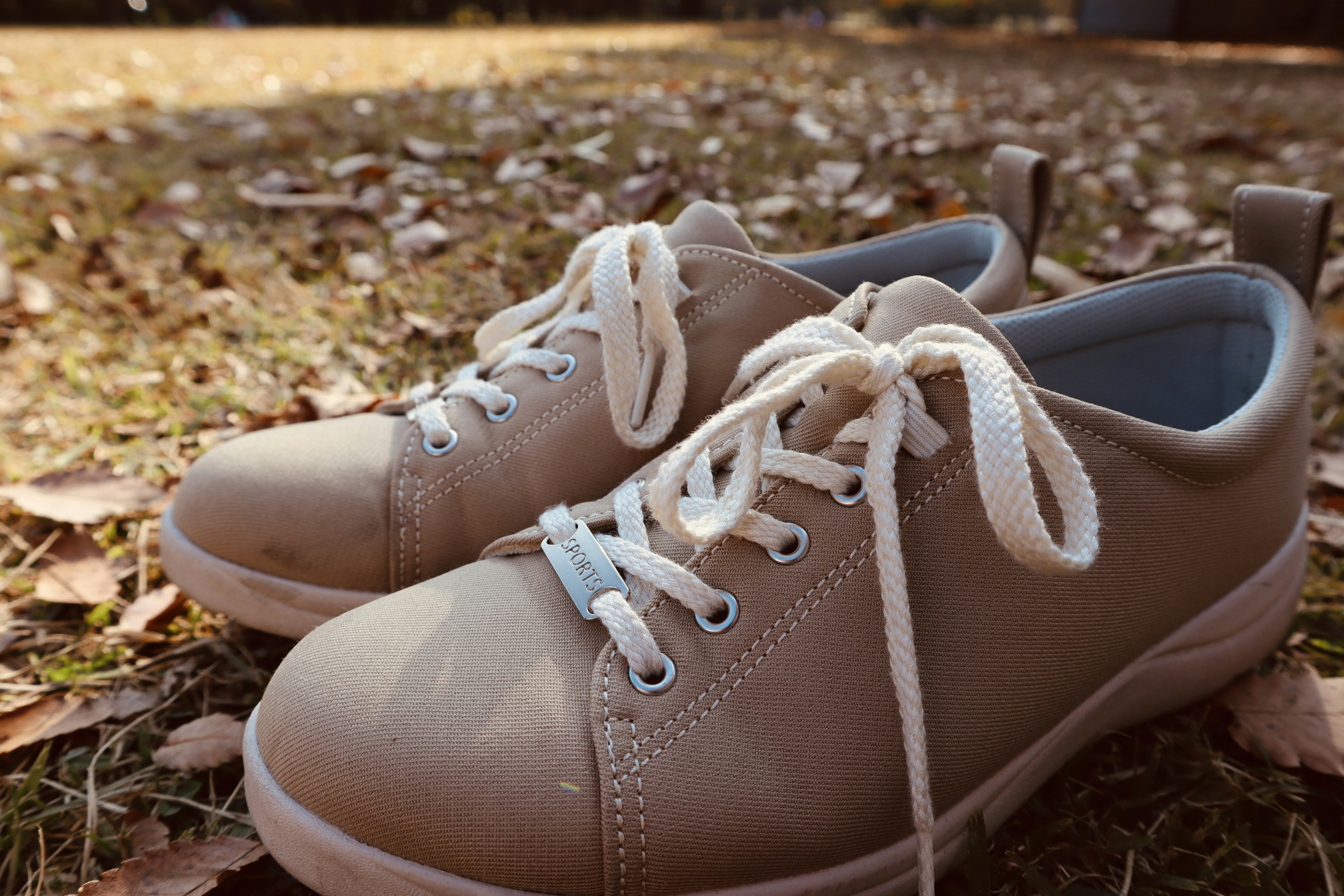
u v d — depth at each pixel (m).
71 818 0.27
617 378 0.29
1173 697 0.28
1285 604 0.30
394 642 0.25
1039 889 0.25
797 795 0.23
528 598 0.25
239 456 0.32
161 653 0.32
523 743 0.23
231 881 0.25
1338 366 0.50
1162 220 0.67
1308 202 0.29
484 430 0.31
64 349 0.50
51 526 0.37
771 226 0.67
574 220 0.66
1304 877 0.26
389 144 0.92
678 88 1.34
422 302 0.55
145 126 1.04
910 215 0.71
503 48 2.20
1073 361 0.31
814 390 0.26
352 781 0.23
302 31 3.01
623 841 0.22
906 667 0.22
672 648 0.24
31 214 0.70
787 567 0.24
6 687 0.30
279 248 0.64
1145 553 0.25
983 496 0.22
